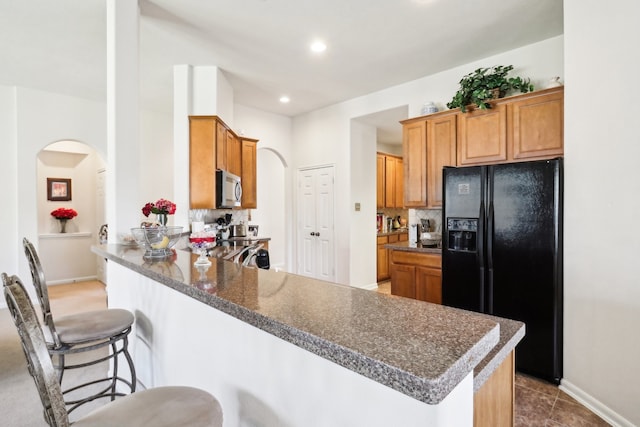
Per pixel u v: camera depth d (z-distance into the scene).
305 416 0.90
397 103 4.33
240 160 4.80
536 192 2.41
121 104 2.41
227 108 4.17
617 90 1.87
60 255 5.60
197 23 2.88
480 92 3.13
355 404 0.76
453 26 2.95
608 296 1.95
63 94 4.61
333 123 5.10
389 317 0.83
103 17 2.75
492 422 1.01
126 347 1.74
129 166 2.45
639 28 1.75
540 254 2.39
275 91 4.54
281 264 7.01
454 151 3.44
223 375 1.23
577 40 2.13
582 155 2.11
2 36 3.07
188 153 3.68
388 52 3.42
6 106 4.27
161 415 0.93
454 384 0.57
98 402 2.10
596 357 2.03
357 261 5.04
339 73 3.95
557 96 2.78
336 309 0.91
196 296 1.15
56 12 2.68
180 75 3.71
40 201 5.58
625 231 1.84
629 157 1.81
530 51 3.27
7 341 3.08
